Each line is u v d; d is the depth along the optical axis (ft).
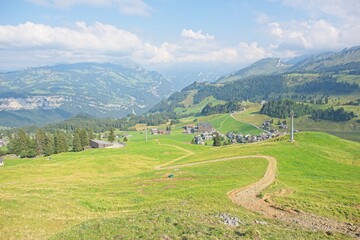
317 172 285.64
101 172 349.41
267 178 247.09
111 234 97.76
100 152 515.09
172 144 618.03
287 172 281.74
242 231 107.45
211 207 149.28
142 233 97.04
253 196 185.98
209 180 231.71
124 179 262.06
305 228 130.21
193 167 315.37
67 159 459.73
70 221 126.41
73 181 263.70
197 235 96.22
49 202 151.64
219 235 98.58
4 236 104.06
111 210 155.33
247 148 412.16
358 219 152.76
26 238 103.50
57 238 98.32
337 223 145.48
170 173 275.59
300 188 216.74
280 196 187.73
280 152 359.05
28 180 300.40
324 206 168.35
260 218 139.33
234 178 239.71
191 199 166.30
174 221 111.65
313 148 380.37
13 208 136.05
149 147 558.97
